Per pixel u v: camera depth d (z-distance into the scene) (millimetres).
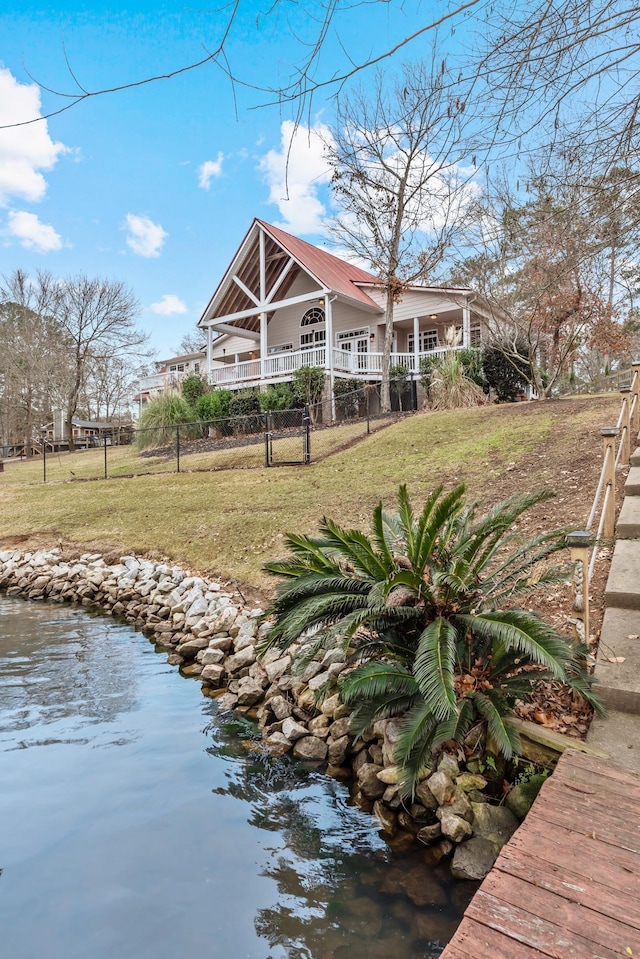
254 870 2762
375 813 3217
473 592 3768
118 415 49031
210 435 19859
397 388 19906
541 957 1607
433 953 2207
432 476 9484
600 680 3408
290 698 4645
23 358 36000
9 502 14539
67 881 2693
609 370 20969
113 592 8477
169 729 4406
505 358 17141
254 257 22703
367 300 21609
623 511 5680
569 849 2076
